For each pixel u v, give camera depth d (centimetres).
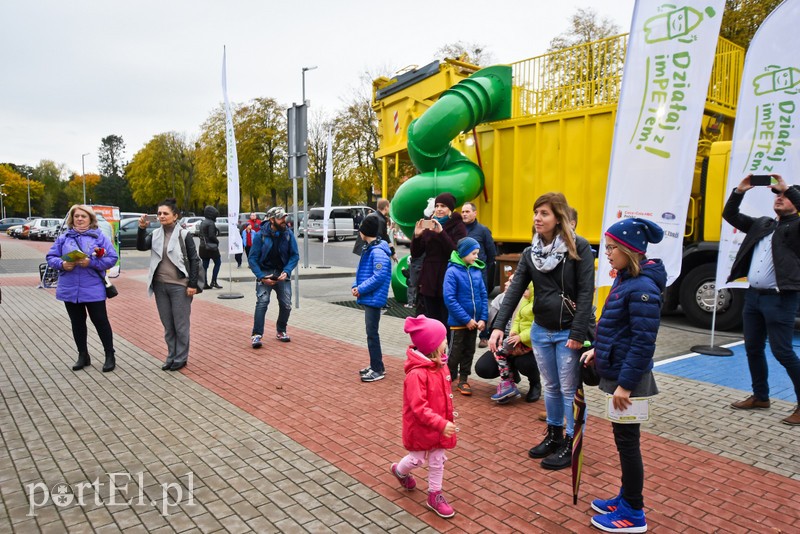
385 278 577
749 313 497
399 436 443
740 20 1633
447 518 321
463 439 441
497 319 413
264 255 745
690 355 696
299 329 871
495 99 979
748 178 489
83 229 619
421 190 960
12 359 678
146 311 1029
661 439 438
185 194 6362
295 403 522
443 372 337
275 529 309
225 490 354
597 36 2844
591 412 504
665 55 526
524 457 407
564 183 927
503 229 1030
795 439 438
